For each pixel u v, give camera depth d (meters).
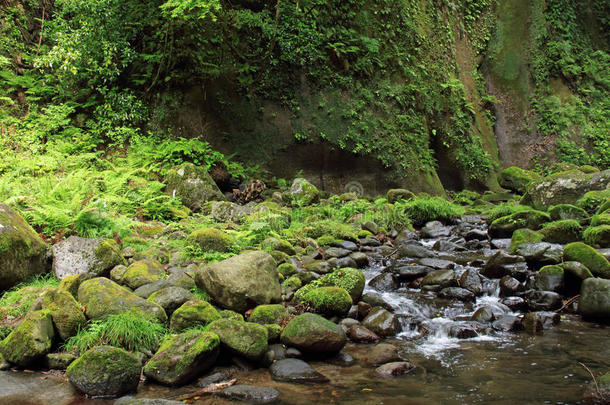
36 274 5.24
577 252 6.05
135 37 12.65
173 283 5.05
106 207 6.96
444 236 9.81
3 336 4.08
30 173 8.88
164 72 12.63
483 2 20.39
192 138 12.12
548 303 5.47
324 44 14.84
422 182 15.49
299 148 14.08
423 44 17.25
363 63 15.38
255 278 4.86
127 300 4.29
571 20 21.86
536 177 17.27
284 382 3.59
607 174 9.60
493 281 6.22
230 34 13.50
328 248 7.77
